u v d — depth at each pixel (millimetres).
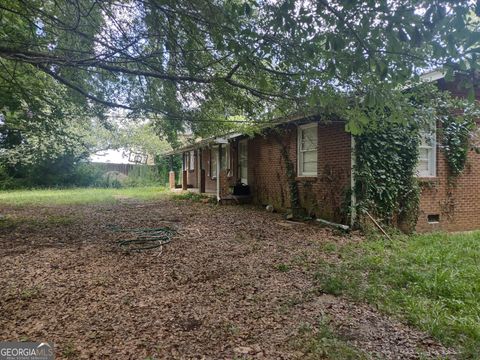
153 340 2984
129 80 6277
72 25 4605
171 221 9500
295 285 4348
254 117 6836
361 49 2596
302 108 5160
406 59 2666
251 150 13461
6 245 6648
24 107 7918
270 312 3535
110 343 2934
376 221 7707
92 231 8070
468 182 8633
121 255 5844
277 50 3225
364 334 3084
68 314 3500
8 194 19734
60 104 7996
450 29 2180
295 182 10250
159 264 5285
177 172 26562
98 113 7574
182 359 2699
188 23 3645
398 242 6797
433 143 8242
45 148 16453
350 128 4094
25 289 4207
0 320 3371
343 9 2338
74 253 5988
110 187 26109
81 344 2914
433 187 8273
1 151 21422
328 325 3240
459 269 4715
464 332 3055
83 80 6395
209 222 9305
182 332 3125
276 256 5738
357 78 3275
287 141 10688
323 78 3562
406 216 7934
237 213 11086
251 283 4422
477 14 1984
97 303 3779
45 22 4746
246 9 2785
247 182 13953
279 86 4527
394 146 7840
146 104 6598
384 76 2670
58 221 9586
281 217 10156
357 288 4156
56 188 24391
